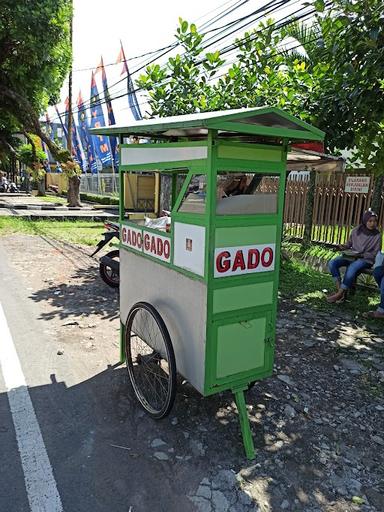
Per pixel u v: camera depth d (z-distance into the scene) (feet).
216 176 7.70
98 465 8.17
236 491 7.58
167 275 9.28
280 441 9.04
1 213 46.85
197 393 10.69
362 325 16.20
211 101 22.63
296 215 34.17
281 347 13.93
